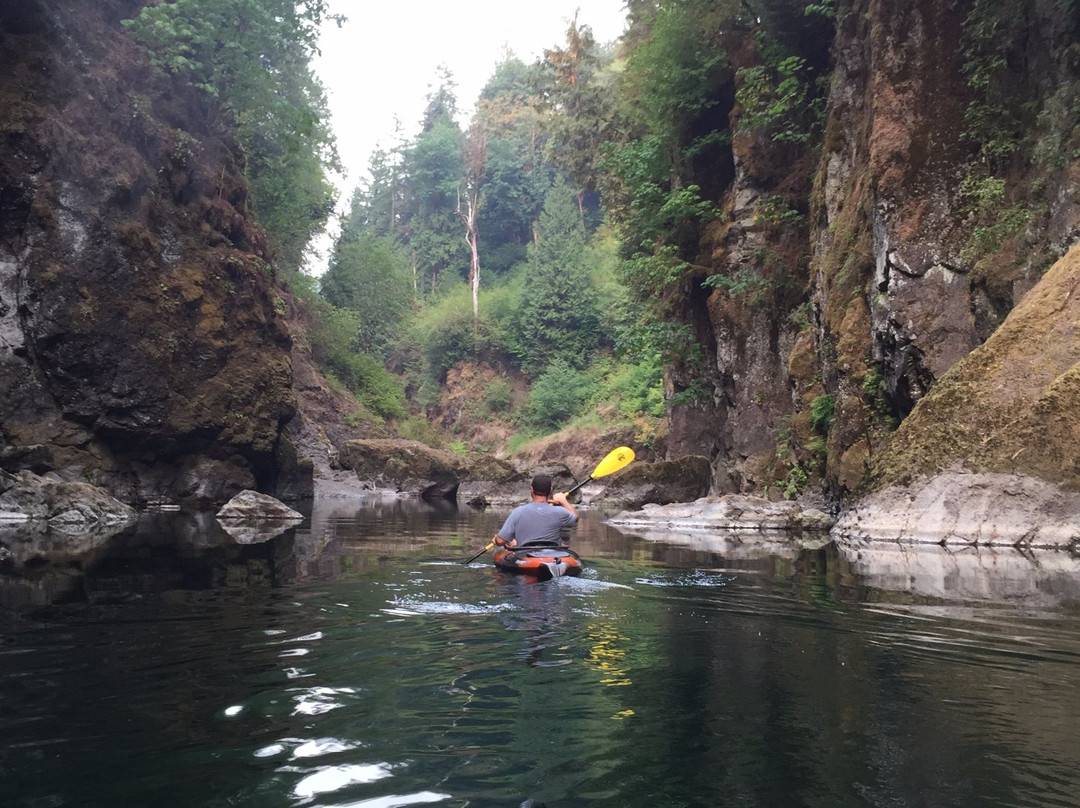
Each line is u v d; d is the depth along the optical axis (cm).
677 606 462
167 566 631
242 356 1700
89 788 193
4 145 1387
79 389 1452
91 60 1500
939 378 1038
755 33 1703
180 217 1625
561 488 2483
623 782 199
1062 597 502
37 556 686
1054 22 1052
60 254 1427
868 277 1278
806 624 409
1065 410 834
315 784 196
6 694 272
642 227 2006
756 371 1686
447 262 6109
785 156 1684
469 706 261
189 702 263
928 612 447
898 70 1201
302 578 569
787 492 1466
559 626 397
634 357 2041
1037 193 1027
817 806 186
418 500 2338
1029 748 226
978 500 866
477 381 4950
